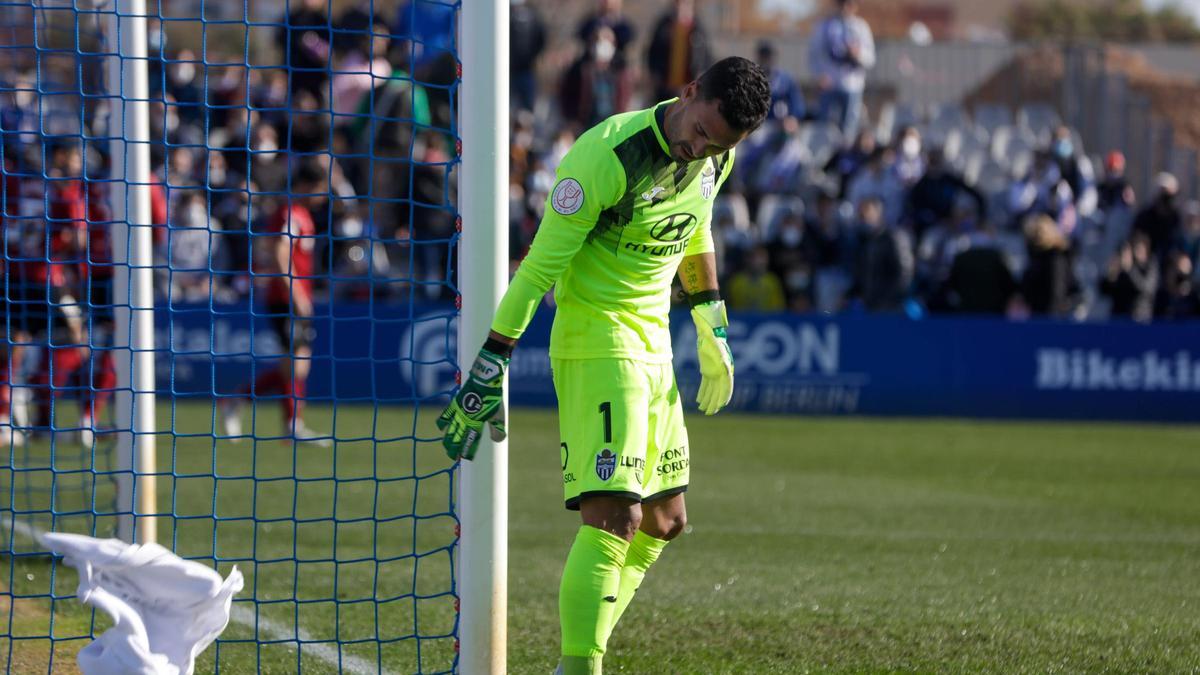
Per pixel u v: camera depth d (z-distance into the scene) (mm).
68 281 28609
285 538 23094
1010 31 154000
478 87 13133
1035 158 59188
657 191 12156
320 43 48188
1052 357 49656
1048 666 15320
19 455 30891
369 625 17141
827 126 62281
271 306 36812
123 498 18391
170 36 68625
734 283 51250
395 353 47500
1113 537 25250
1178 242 55094
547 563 21406
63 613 17453
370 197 15523
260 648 15836
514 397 48281
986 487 31969
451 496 13859
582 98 58625
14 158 26922
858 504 28703
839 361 49438
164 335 45562
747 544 23594
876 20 168125
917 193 54562
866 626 17219
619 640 16422
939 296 52562
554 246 12008
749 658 15633
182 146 15984
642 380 12523
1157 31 147000
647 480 12898
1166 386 49625
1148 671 15148
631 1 98750
